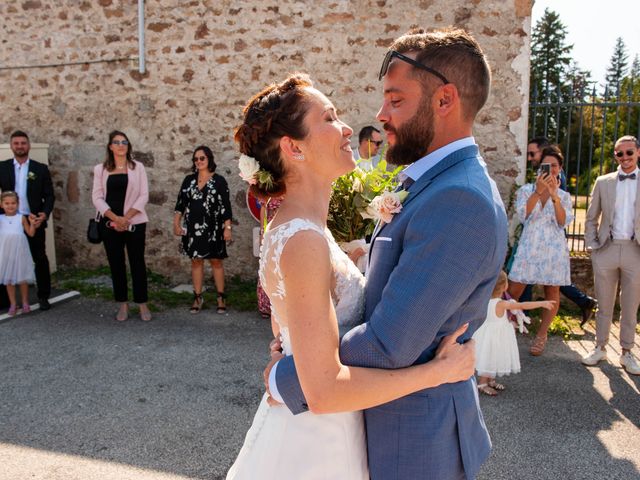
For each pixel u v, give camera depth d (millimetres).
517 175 5879
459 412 1426
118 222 5285
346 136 1456
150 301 6078
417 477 1386
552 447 3236
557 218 4676
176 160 6691
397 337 1240
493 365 3867
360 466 1486
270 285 1392
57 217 7246
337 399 1238
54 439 3279
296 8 6148
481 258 1248
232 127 6488
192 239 5660
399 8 5926
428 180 1378
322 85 6207
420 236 1266
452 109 1365
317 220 1436
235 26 6320
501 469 3012
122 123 6809
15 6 6941
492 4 5707
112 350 4734
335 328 1279
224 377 4199
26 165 5898
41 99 7051
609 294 4453
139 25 6496
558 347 4910
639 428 3467
